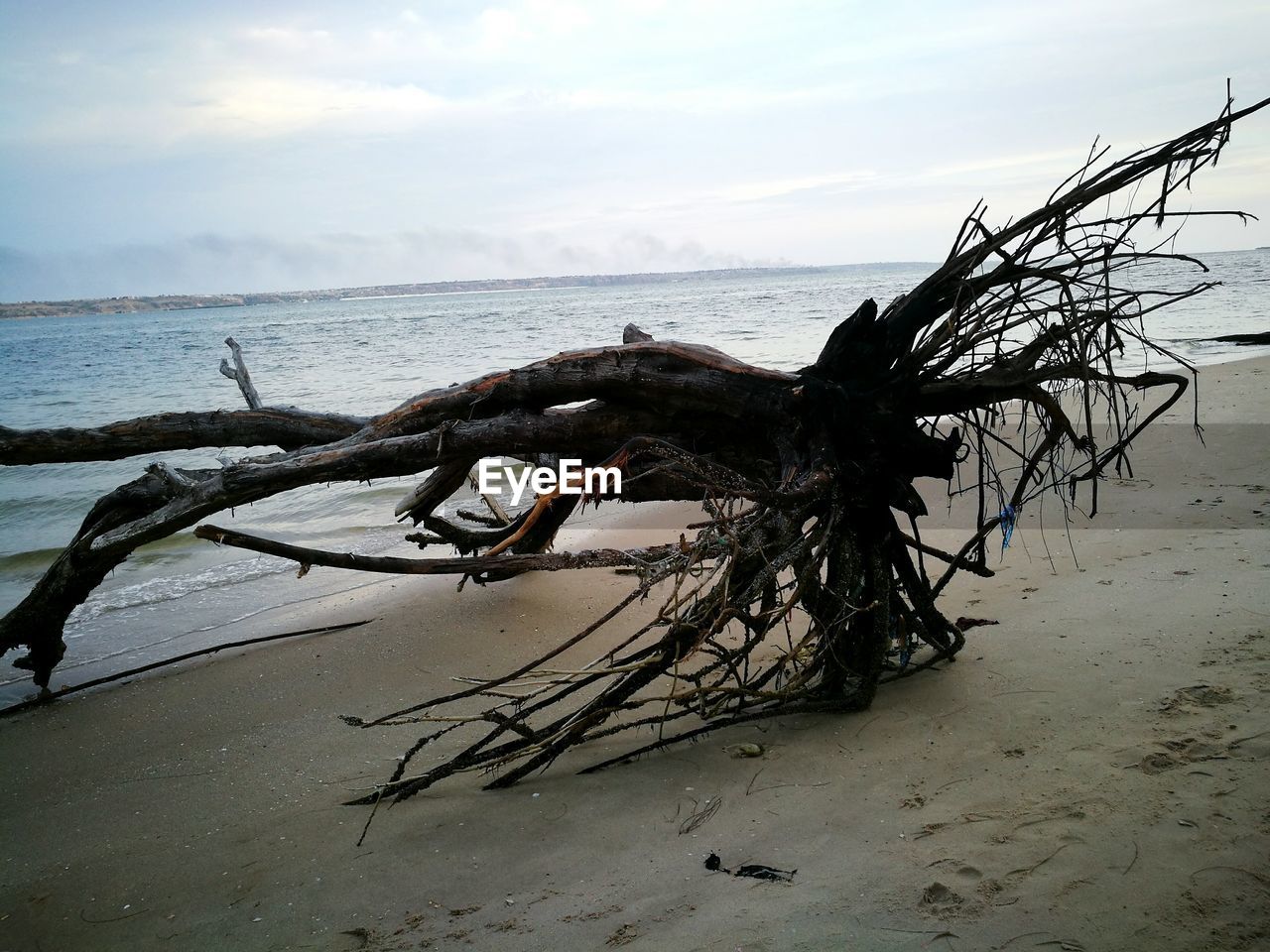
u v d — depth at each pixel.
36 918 3.22
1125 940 2.40
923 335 4.54
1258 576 5.01
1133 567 5.54
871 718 4.02
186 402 20.47
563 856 3.21
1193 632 4.35
